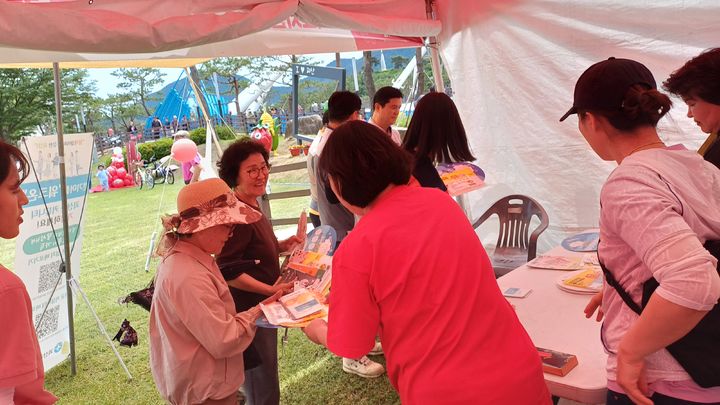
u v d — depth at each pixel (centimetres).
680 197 106
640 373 109
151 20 237
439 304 122
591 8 369
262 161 234
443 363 121
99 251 816
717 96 151
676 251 98
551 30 387
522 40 400
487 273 130
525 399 122
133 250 803
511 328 129
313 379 329
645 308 103
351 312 125
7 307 117
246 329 176
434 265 123
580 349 161
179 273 172
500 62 412
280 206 1043
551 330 176
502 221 353
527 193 422
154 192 1451
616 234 115
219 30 248
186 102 1054
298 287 201
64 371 388
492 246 442
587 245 261
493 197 438
